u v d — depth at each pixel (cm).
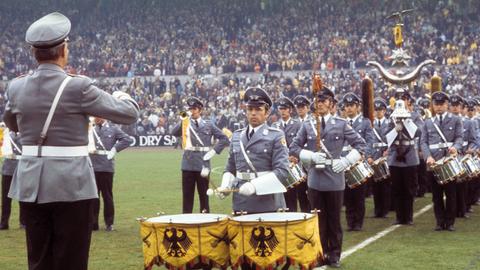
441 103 1490
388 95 3925
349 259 1138
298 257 764
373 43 5678
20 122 657
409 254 1176
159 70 5691
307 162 1112
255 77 5575
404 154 1520
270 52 5844
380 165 1581
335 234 1095
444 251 1202
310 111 1638
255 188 852
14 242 1337
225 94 5303
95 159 1467
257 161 901
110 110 651
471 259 1127
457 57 5294
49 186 641
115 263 1125
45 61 658
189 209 1578
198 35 6197
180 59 5891
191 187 1576
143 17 6397
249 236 767
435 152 1490
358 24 5978
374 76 5109
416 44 5441
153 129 4941
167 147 4831
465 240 1318
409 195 1532
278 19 6238
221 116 4959
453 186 1434
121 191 2227
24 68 5816
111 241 1337
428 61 1803
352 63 5416
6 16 6269
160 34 6228
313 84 1095
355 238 1362
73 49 6062
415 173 1533
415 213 1706
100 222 1592
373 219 1642
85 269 659
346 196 1475
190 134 1567
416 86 4275
